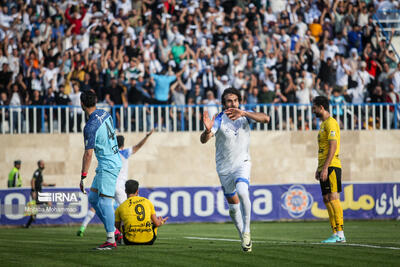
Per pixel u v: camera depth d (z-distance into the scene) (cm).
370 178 6294
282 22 7312
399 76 7031
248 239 2422
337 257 2252
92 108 2608
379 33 7462
